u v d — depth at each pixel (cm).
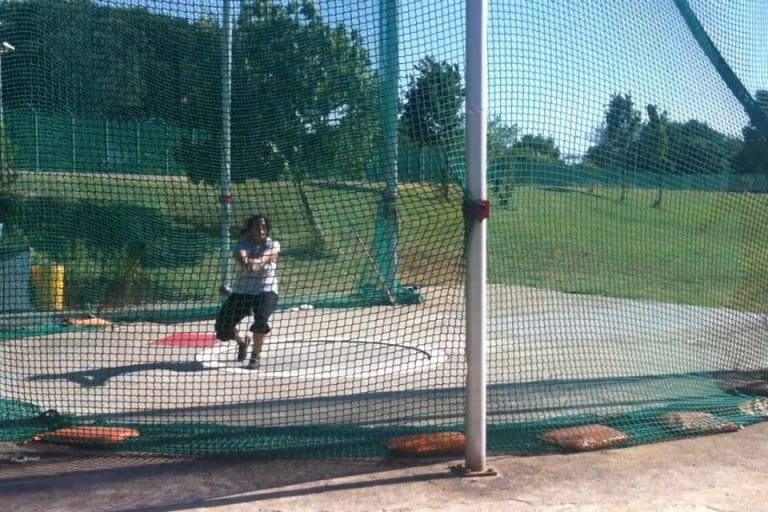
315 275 881
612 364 639
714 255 645
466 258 425
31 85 636
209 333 855
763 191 620
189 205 783
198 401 591
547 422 505
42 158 680
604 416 517
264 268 709
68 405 551
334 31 616
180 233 803
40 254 775
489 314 685
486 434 484
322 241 866
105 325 833
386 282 903
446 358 737
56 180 699
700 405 542
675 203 617
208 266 830
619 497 405
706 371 617
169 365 718
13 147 661
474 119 417
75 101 648
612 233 612
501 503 397
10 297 787
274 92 671
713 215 629
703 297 670
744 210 623
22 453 473
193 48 653
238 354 741
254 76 663
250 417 539
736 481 427
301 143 699
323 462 457
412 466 450
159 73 655
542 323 698
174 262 820
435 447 463
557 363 654
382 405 569
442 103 498
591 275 683
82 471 446
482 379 431
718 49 586
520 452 470
